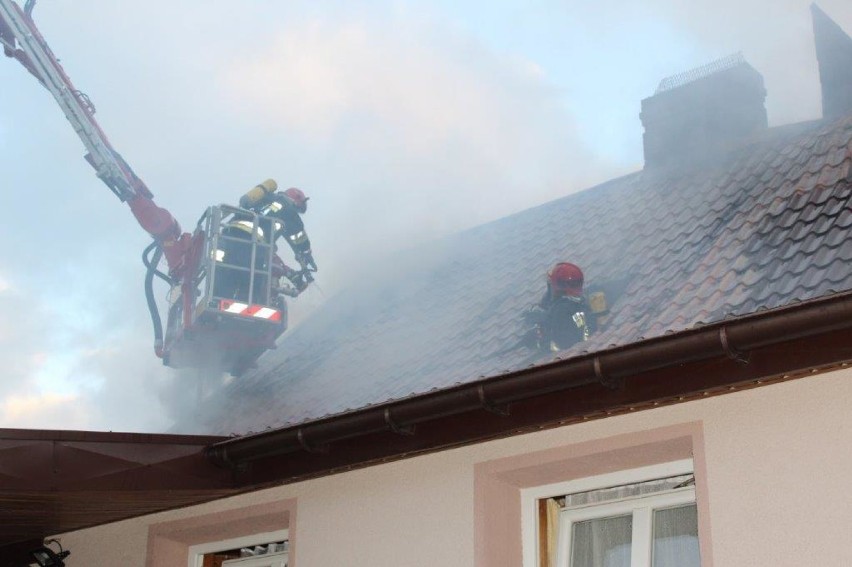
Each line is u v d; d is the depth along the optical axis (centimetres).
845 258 748
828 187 916
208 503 783
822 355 511
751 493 542
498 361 998
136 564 807
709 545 546
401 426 636
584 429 619
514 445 646
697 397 564
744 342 510
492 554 639
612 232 1208
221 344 1491
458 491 660
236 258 1476
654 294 941
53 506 731
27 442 646
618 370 548
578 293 969
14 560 869
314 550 713
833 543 511
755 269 845
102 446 674
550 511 662
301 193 1517
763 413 551
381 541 685
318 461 702
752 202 1016
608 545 632
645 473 618
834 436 525
